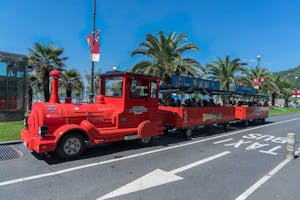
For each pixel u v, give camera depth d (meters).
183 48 17.00
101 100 7.70
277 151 7.87
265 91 37.91
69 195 3.99
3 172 5.05
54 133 5.85
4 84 12.59
